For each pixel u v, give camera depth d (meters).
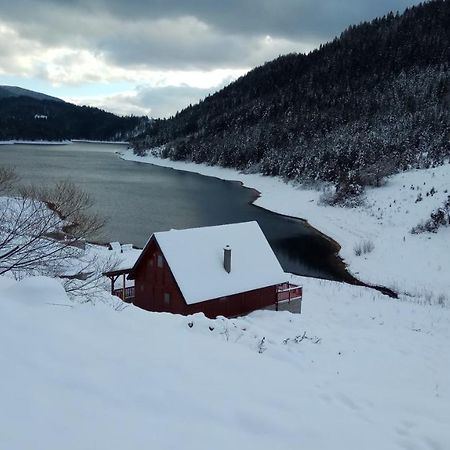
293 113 139.88
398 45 163.00
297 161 90.75
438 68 132.38
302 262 42.56
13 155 150.25
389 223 49.47
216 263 24.09
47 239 11.48
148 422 4.99
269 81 195.12
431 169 63.28
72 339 6.70
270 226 56.78
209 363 7.77
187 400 5.92
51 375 5.42
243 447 5.10
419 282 35.12
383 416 8.28
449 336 21.78
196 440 4.92
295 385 8.35
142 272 24.86
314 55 196.25
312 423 6.40
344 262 42.41
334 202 62.38
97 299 10.90
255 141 121.56
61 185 31.12
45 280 8.45
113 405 5.17
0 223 10.96
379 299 28.81
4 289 7.95
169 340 8.30
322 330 20.11
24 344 5.96
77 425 4.48
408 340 20.12
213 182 99.56
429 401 10.45
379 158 74.81
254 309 24.67
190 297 22.16
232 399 6.40
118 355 6.68
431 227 43.44
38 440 4.04
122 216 59.91
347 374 13.55
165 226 55.03
